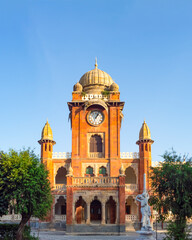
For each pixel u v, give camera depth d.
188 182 33.47
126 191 56.75
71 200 47.84
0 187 34.59
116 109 58.81
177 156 36.19
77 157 57.03
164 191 35.72
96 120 58.62
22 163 35.47
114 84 60.31
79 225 46.69
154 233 45.50
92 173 56.78
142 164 57.44
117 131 57.88
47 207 37.94
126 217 54.59
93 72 63.59
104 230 46.34
